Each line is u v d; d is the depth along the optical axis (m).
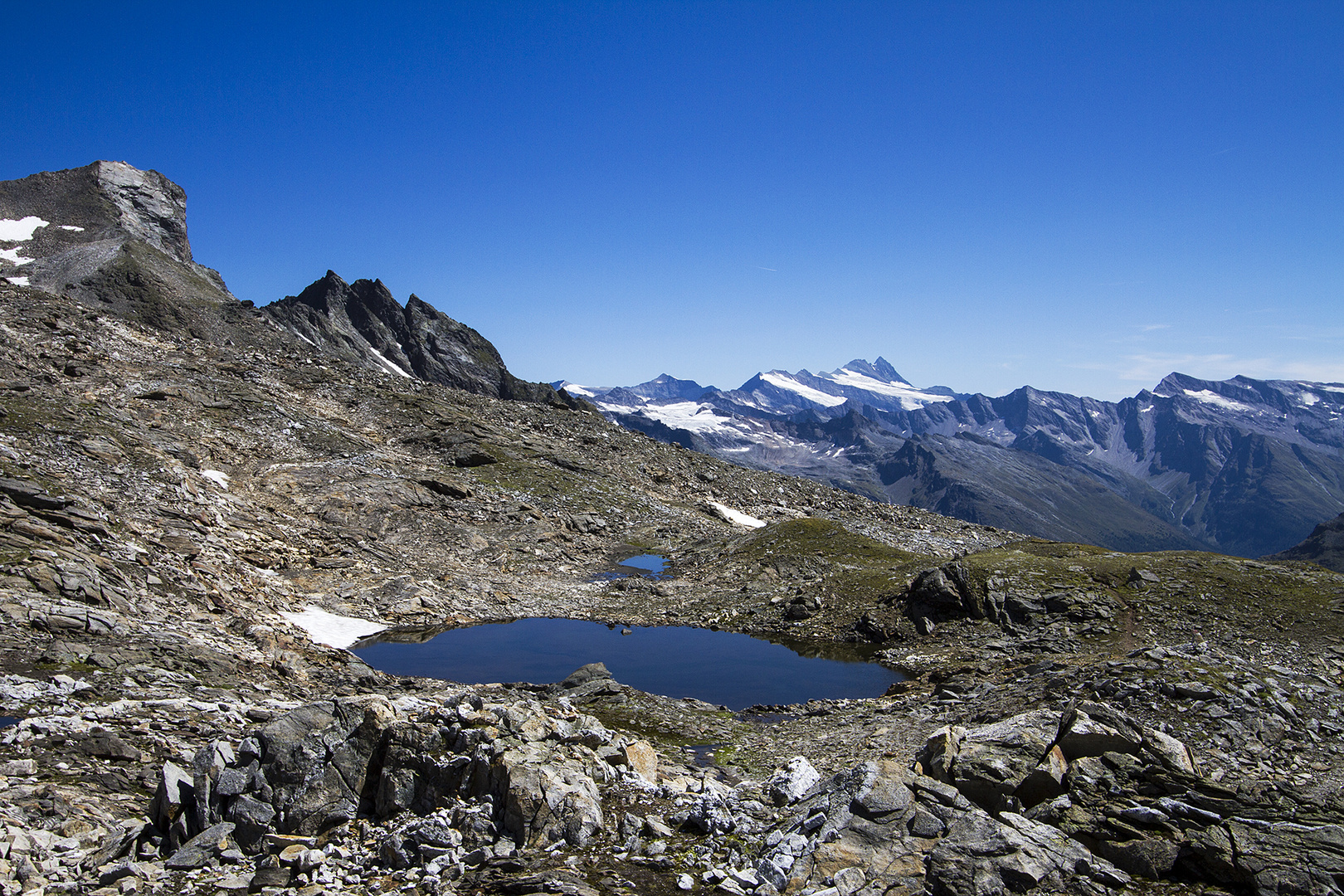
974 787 19.31
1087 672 28.44
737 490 139.88
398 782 19.00
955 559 59.78
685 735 33.84
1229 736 22.39
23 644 29.25
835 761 27.36
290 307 190.88
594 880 16.08
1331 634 44.53
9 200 197.12
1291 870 15.40
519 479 109.56
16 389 72.44
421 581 66.88
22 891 14.45
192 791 18.19
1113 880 15.83
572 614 65.81
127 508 56.88
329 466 91.94
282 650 40.66
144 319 149.75
